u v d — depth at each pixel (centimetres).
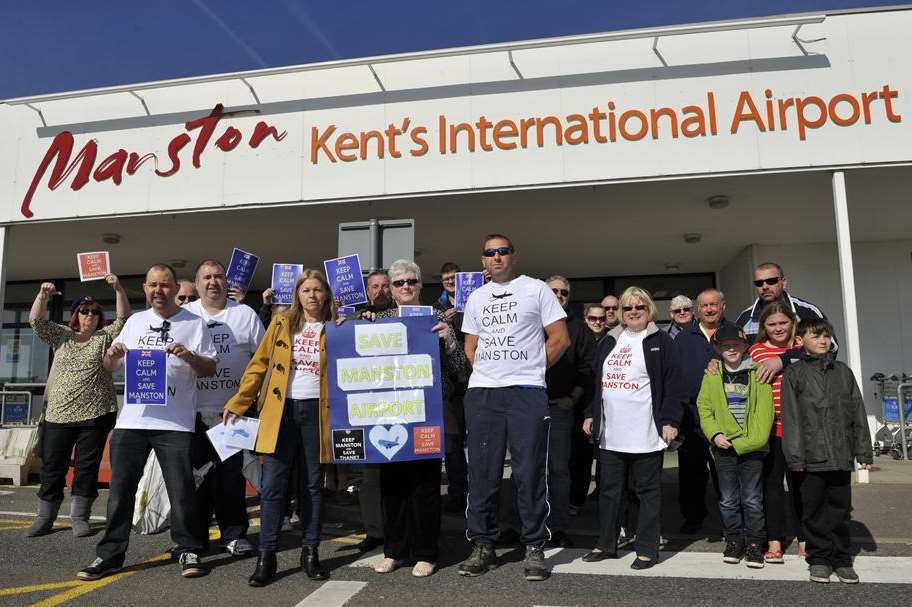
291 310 437
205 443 467
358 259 579
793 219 1017
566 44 845
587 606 361
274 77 916
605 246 1186
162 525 514
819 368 411
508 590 388
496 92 861
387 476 438
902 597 373
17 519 596
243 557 464
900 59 785
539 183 842
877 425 1105
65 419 527
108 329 546
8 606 362
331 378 426
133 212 936
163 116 941
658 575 420
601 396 462
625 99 832
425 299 1478
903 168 784
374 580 410
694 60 822
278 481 412
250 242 1160
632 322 461
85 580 409
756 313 565
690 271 1371
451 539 528
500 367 424
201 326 449
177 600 373
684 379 477
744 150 802
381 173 880
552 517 498
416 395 425
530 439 414
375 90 889
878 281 1152
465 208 942
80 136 960
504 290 437
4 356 1495
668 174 815
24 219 965
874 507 589
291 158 904
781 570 430
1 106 982
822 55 798
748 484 442
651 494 443
